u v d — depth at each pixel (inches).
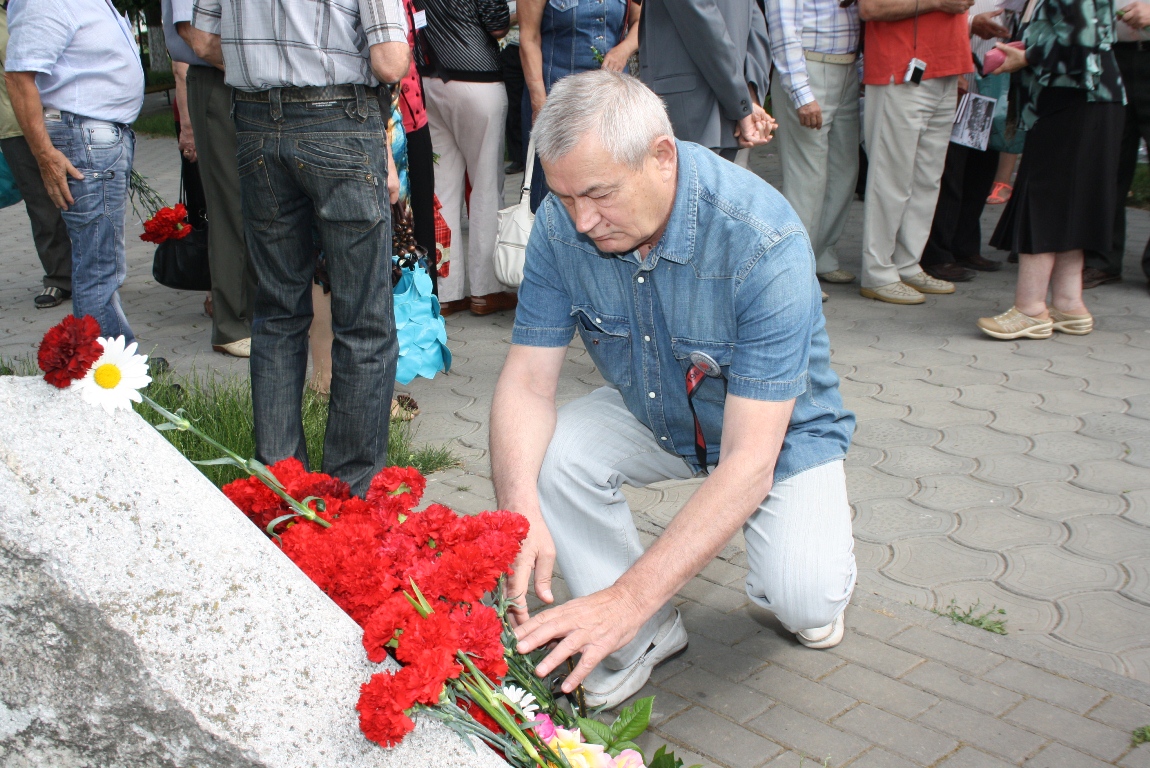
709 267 86.5
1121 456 155.8
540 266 95.5
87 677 48.7
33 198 248.7
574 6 204.1
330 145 119.1
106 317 173.2
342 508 72.1
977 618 113.7
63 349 51.1
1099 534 132.0
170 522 50.9
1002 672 104.3
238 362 208.7
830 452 97.0
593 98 76.4
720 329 88.8
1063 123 198.1
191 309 256.2
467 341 222.1
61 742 49.5
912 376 194.2
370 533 65.6
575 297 95.5
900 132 230.7
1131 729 95.2
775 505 97.2
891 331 223.3
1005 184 377.4
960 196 259.1
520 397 96.5
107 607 48.4
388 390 131.3
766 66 194.9
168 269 224.7
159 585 49.7
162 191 452.8
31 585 47.9
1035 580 121.6
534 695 69.4
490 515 70.6
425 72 220.1
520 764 60.5
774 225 84.5
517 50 375.9
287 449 131.9
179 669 49.1
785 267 84.0
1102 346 209.5
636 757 65.1
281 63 116.7
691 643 112.1
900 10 219.9
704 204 85.5
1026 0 246.2
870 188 239.5
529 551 84.5
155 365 194.4
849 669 106.0
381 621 54.5
